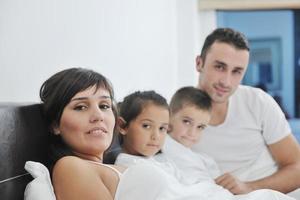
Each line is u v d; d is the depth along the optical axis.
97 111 1.10
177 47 2.94
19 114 0.98
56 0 1.50
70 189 0.94
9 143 0.92
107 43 1.90
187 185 1.30
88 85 1.10
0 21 1.22
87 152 1.11
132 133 1.40
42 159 1.07
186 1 2.91
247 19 3.04
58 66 1.51
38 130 1.06
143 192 1.01
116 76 1.98
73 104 1.09
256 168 1.72
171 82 2.80
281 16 3.01
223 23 3.06
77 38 1.64
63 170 0.97
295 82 3.02
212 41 1.69
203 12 3.03
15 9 1.28
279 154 1.73
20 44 1.30
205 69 1.69
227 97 1.68
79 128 1.08
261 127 1.75
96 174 1.01
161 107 1.41
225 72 1.65
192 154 1.55
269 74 3.05
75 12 1.63
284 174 1.65
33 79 1.36
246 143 1.73
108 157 1.34
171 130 1.58
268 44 3.04
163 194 1.02
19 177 0.95
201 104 1.57
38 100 1.39
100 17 1.84
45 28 1.43
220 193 1.25
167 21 2.74
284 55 3.03
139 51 2.27
